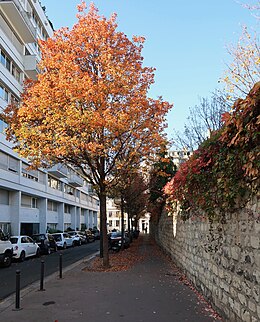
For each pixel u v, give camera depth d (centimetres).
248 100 464
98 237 5772
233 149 569
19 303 826
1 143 2809
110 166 1609
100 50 1462
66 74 1381
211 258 791
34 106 1394
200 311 749
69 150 1383
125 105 1412
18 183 3238
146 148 1482
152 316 716
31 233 3950
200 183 836
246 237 551
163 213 2370
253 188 511
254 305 514
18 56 3347
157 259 1953
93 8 1517
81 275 1350
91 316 730
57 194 4844
